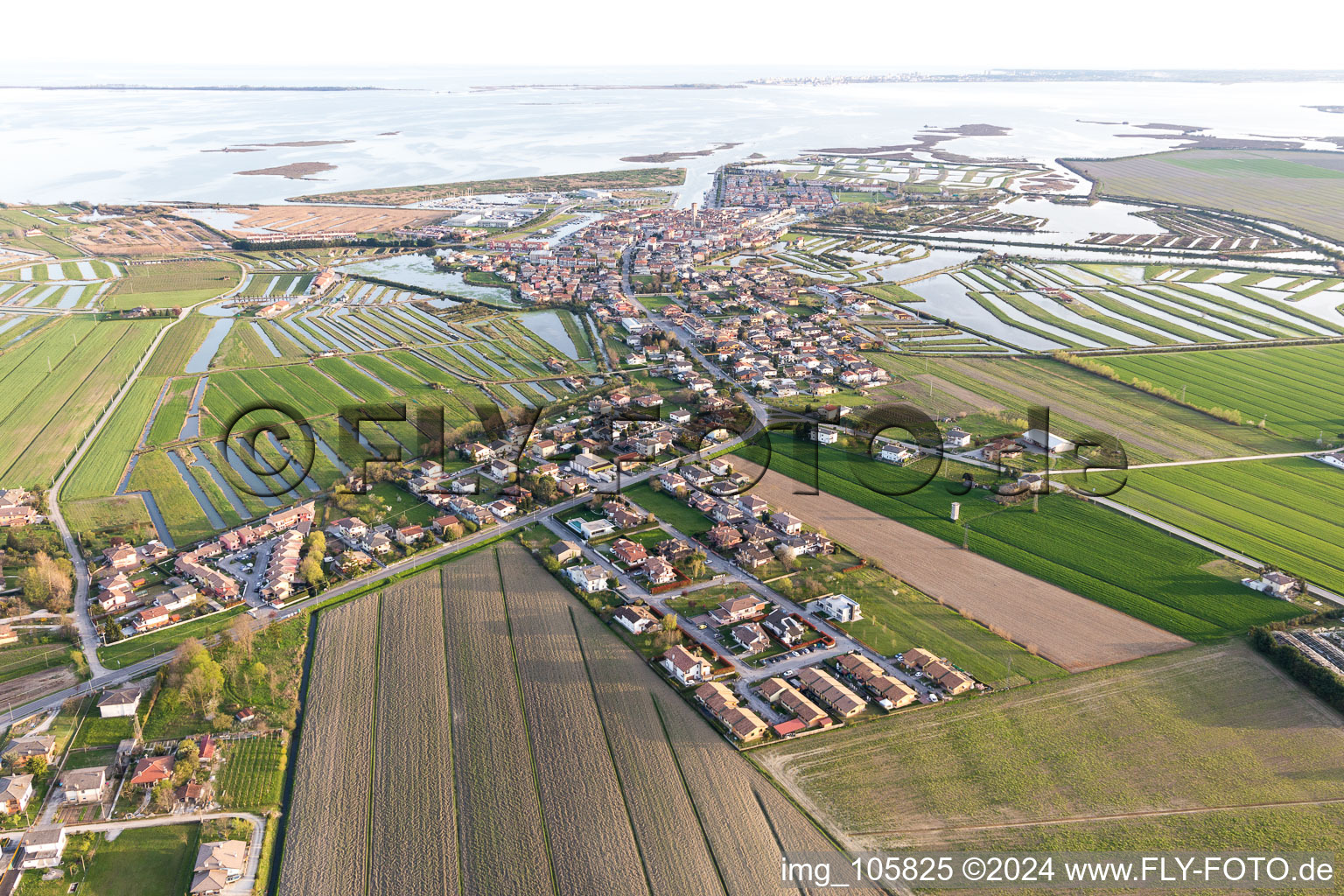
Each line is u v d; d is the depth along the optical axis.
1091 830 106.62
